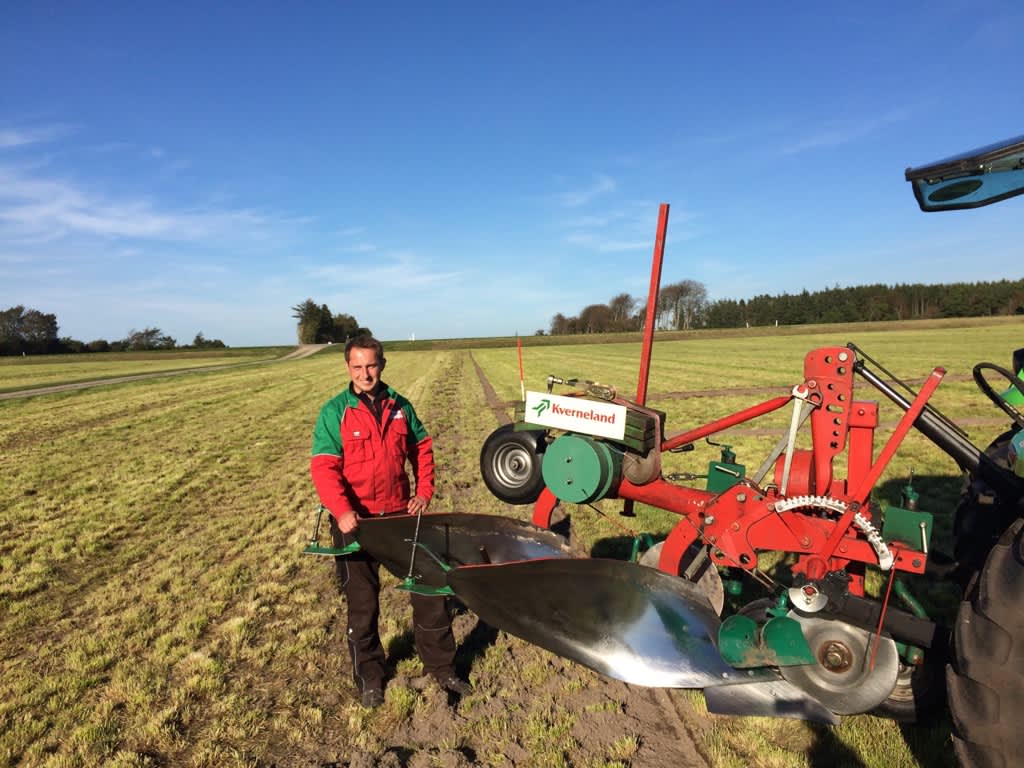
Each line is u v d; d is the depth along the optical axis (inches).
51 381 1565.0
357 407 143.6
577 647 122.6
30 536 284.7
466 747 127.2
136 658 168.7
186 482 397.4
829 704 116.0
